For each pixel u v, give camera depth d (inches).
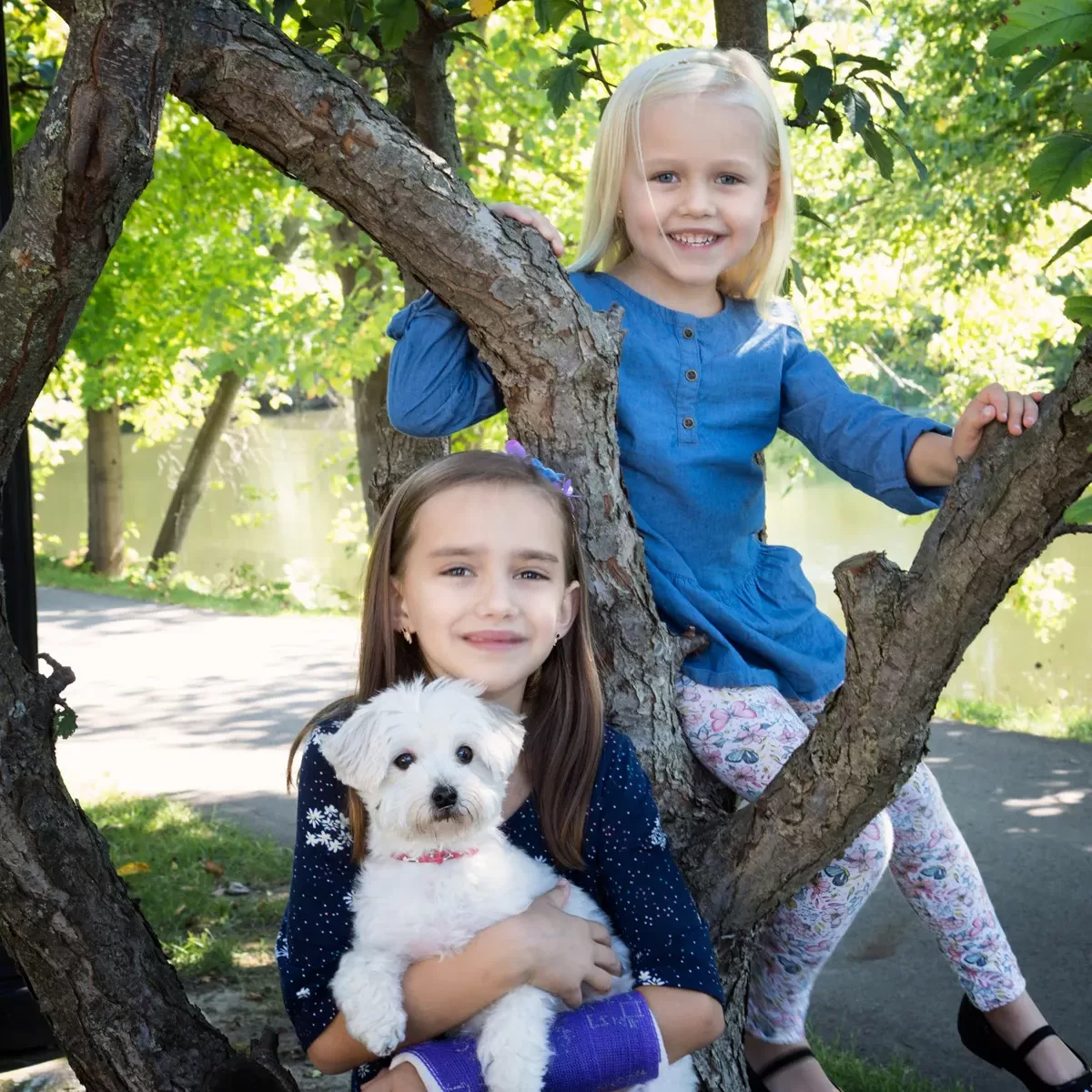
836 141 122.1
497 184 456.8
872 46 488.7
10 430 73.3
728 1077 86.7
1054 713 336.2
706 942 77.1
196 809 244.8
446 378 89.1
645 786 81.3
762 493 99.3
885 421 91.4
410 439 120.0
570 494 82.8
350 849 75.9
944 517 70.5
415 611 79.1
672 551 93.4
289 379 631.8
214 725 321.7
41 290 67.8
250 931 178.5
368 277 495.2
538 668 83.1
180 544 742.5
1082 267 473.1
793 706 97.2
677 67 92.6
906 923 182.5
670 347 94.1
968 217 462.3
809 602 100.5
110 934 79.9
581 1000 74.5
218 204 495.5
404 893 71.4
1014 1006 101.3
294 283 576.4
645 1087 75.3
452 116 124.0
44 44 454.6
